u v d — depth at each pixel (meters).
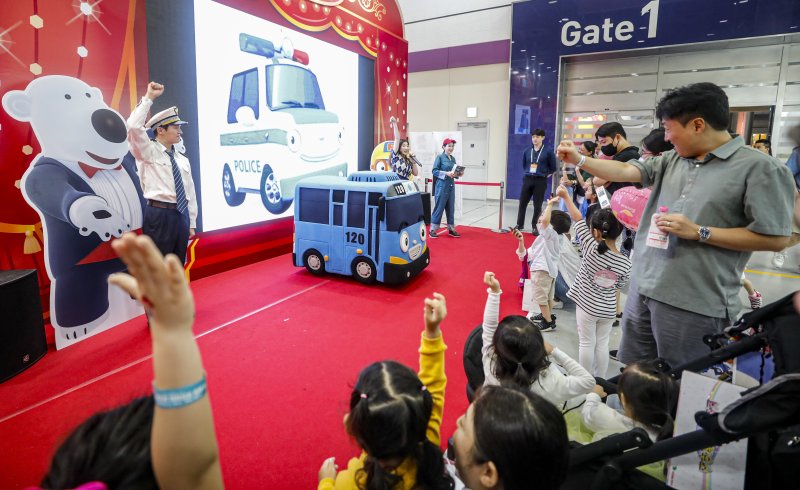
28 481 1.79
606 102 9.10
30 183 2.87
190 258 4.37
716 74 8.09
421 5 10.66
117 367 2.71
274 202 5.32
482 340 1.96
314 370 2.70
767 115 7.83
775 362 1.18
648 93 8.70
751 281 4.45
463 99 10.61
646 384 1.43
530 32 9.27
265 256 5.27
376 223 4.10
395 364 1.12
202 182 4.41
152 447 0.56
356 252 4.25
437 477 1.09
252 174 4.98
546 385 1.61
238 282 4.38
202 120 4.33
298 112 5.55
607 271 2.28
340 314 3.59
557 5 8.88
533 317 3.50
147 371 2.67
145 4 3.66
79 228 3.10
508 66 9.92
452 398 2.42
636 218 2.57
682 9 7.82
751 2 7.32
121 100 3.49
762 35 7.34
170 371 0.54
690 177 1.66
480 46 10.13
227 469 1.86
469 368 1.93
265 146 5.12
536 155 6.70
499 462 0.90
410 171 6.55
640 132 8.91
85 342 3.06
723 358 1.40
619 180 1.83
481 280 4.53
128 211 3.46
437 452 1.10
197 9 4.16
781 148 7.75
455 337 3.21
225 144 4.62
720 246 1.56
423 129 11.25
